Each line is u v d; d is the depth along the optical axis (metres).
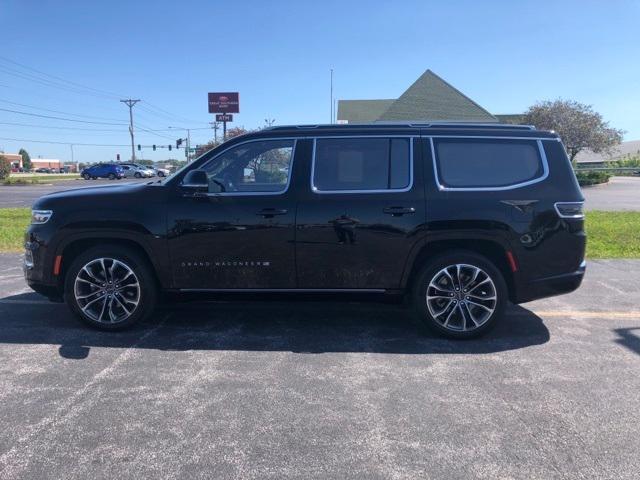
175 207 5.12
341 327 5.58
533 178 5.11
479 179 5.11
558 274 5.11
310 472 3.04
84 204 5.21
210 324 5.65
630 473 3.03
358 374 4.36
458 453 3.23
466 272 5.10
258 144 5.24
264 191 5.16
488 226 5.00
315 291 5.18
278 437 3.40
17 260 9.23
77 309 5.29
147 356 4.74
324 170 5.16
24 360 4.64
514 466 3.10
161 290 5.28
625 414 3.71
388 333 5.39
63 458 3.16
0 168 47.75
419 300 5.14
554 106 42.72
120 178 54.41
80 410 3.74
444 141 5.18
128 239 5.20
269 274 5.15
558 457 3.19
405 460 3.16
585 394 4.01
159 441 3.35
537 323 5.72
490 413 3.71
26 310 6.10
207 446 3.30
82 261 5.22
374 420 3.61
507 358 4.72
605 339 5.23
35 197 28.03
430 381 4.23
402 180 5.11
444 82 36.84
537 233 5.04
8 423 3.56
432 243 5.11
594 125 42.22
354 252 5.07
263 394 3.99
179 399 3.91
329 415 3.68
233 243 5.11
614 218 15.33
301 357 4.73
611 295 6.87
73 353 4.80
